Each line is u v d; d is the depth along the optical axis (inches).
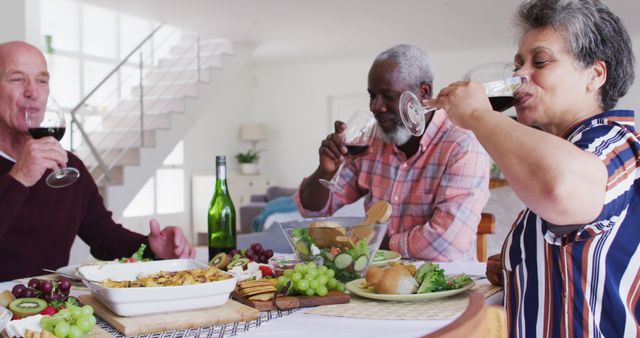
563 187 35.9
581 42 42.9
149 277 41.8
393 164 81.8
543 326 44.2
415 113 51.9
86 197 83.0
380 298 43.6
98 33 293.7
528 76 44.7
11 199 60.7
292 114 390.3
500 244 117.1
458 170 75.0
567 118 45.1
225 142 378.0
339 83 375.2
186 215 347.9
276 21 266.8
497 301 48.1
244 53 317.4
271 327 37.8
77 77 282.2
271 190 307.9
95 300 43.3
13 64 76.6
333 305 43.3
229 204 66.7
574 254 42.2
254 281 46.1
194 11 248.7
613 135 40.5
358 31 287.7
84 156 268.7
